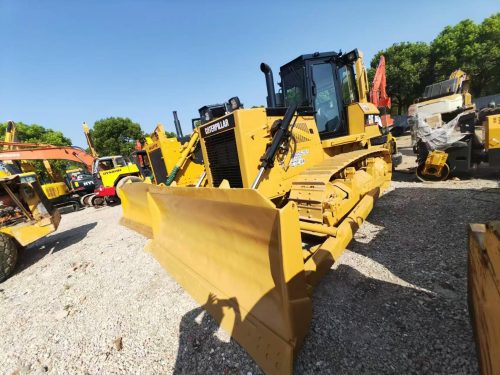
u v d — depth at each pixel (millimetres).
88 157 10594
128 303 2729
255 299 1875
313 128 3469
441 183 5289
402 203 4352
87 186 12484
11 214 4633
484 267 1259
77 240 5582
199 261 2588
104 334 2326
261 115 3010
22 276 4070
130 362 1976
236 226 1944
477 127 5457
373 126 4676
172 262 2996
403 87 21531
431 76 21234
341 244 2459
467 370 1462
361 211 2957
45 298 3162
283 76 4086
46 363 2104
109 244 4812
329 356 1698
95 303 2844
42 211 4945
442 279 2252
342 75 4246
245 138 2863
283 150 3033
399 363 1578
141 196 4023
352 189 3020
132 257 3910
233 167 3148
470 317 1667
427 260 2578
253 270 1920
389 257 2748
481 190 4402
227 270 2197
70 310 2791
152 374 1841
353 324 1932
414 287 2217
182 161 4699
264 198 1518
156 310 2525
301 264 1595
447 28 20938
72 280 3521
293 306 1543
